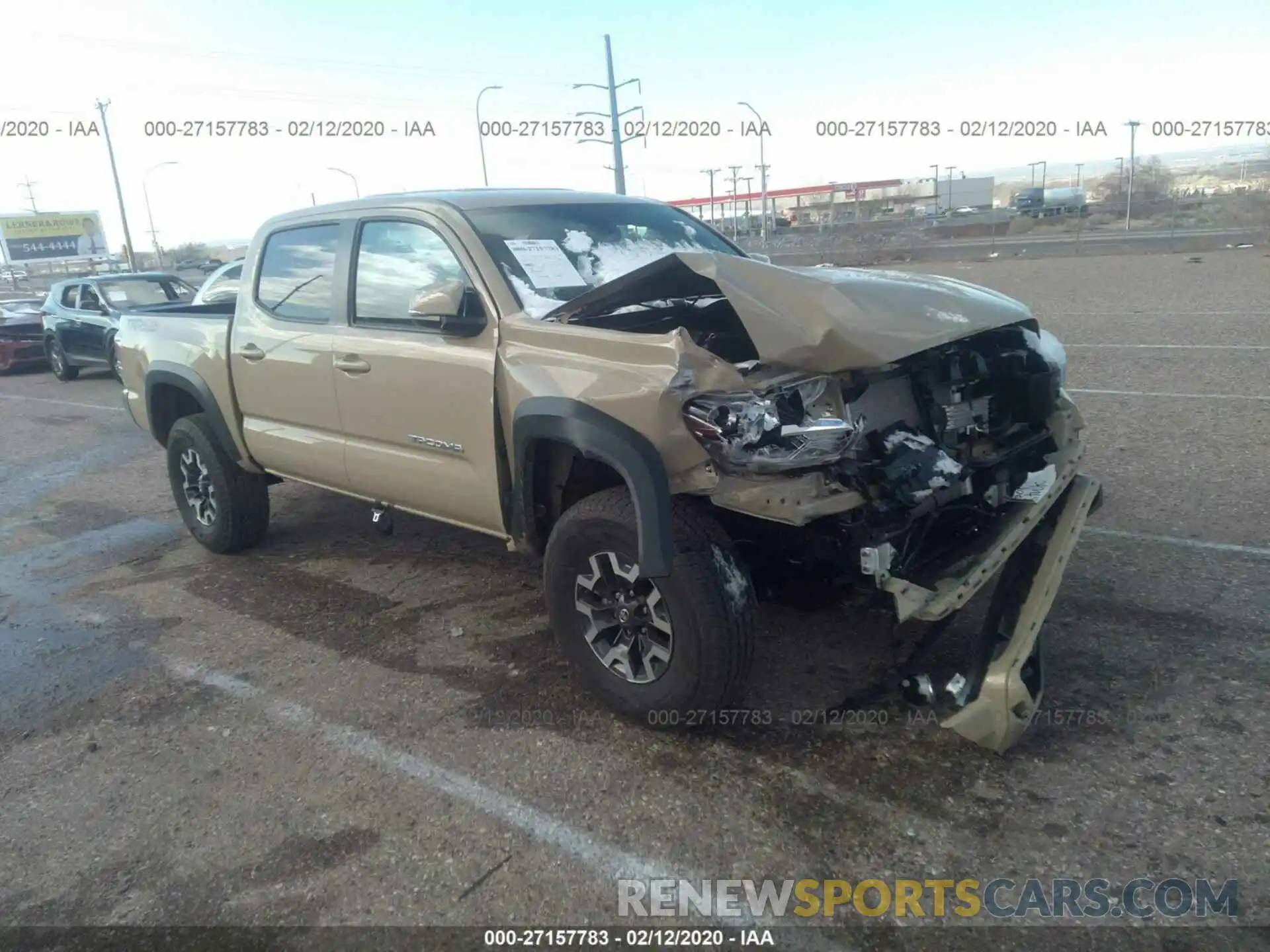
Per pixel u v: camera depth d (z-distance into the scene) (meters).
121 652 4.61
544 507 3.84
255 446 5.33
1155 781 3.04
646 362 3.23
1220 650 3.81
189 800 3.33
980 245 33.06
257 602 5.13
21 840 3.17
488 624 4.61
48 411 12.35
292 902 2.79
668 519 3.14
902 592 3.08
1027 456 3.95
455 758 3.46
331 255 4.73
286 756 3.57
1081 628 4.07
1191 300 14.59
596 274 4.22
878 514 3.19
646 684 3.44
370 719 3.79
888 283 3.59
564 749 3.47
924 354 3.48
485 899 2.75
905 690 3.31
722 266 3.35
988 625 3.38
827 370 3.16
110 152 35.28
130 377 6.18
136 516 7.06
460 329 3.93
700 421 3.05
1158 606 4.21
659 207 5.09
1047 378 3.90
